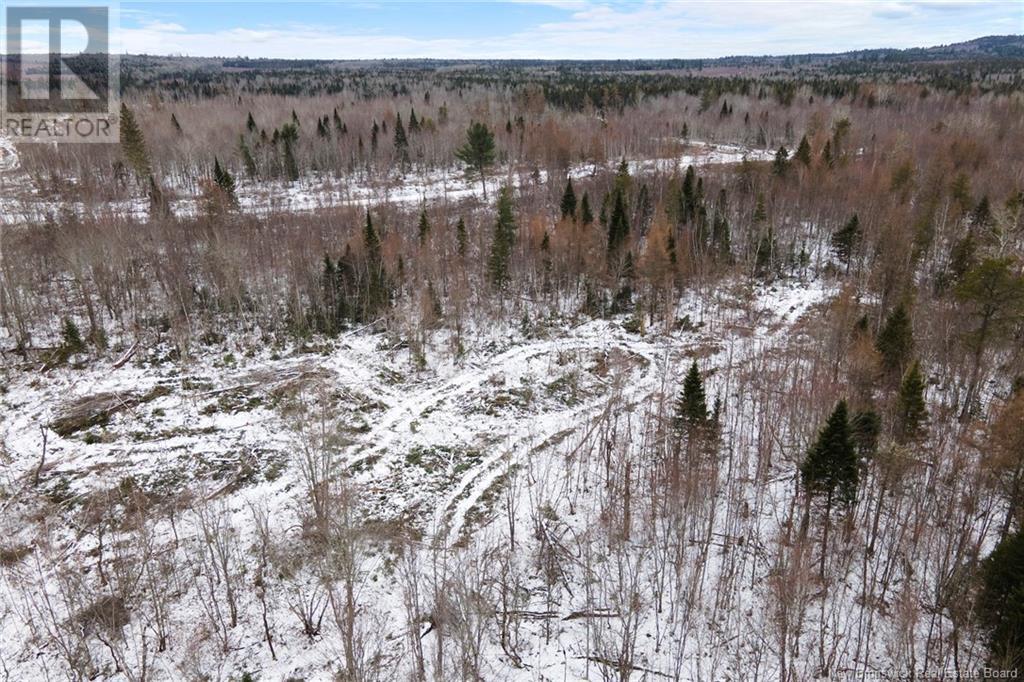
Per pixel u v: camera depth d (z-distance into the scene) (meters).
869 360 39.62
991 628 26.44
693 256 64.94
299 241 62.34
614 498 35.34
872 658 27.84
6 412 41.84
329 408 44.16
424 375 49.62
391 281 58.72
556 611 30.69
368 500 37.09
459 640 27.42
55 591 30.31
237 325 54.00
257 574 31.31
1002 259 42.09
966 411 39.97
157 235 58.56
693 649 28.73
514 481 38.97
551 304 60.44
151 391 44.84
